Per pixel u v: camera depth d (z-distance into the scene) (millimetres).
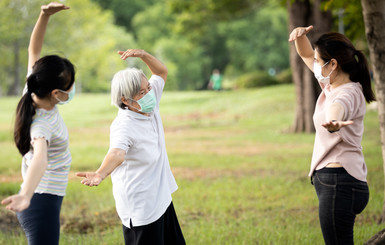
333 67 3725
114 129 3836
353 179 3617
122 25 76312
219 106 29469
